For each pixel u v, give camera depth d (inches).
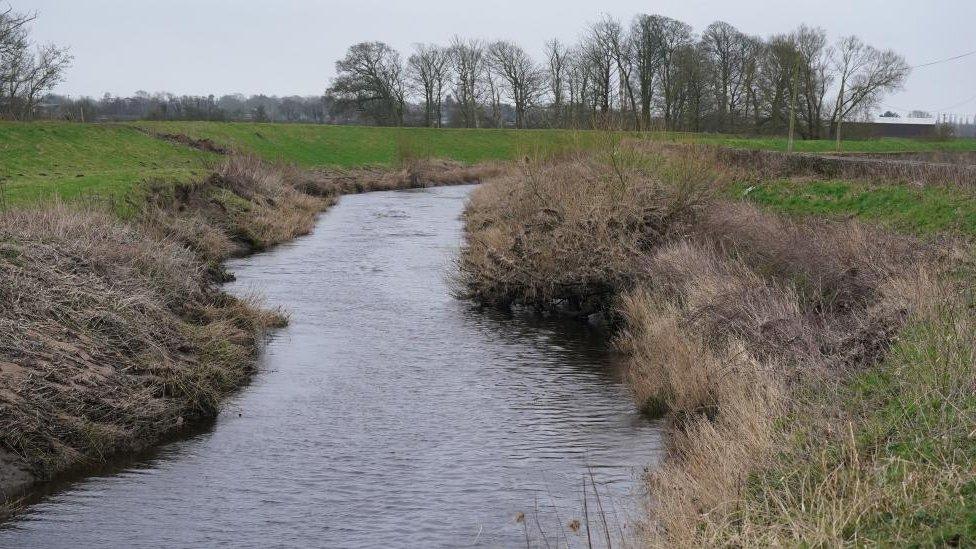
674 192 629.6
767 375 345.7
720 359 400.2
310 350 519.5
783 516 227.3
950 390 269.6
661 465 334.3
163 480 324.5
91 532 280.8
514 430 380.5
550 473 330.6
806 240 526.9
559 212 637.9
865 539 207.6
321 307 642.2
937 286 375.2
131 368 398.0
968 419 249.0
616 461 342.6
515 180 860.0
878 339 352.8
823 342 373.4
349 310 633.6
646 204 619.8
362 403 418.9
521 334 565.3
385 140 2425.0
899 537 203.6
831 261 481.7
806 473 247.8
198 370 426.0
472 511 296.5
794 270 490.6
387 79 3105.3
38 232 488.4
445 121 3351.4
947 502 214.7
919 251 480.4
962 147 2571.4
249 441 366.9
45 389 350.6
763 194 839.1
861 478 239.6
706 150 706.2
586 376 466.9
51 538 276.2
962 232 594.2
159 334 438.9
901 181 788.0
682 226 609.3
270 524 287.3
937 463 236.5
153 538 277.0
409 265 837.2
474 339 550.3
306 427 384.5
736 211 634.8
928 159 1298.0
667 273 548.4
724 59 2802.7
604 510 294.7
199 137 1863.9
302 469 335.9
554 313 630.5
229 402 419.8
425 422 391.2
